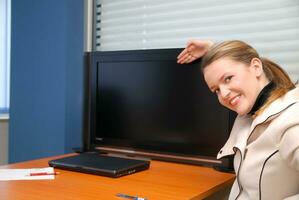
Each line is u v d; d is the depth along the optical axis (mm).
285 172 947
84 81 1727
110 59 1652
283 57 1672
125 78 1625
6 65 2855
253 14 1738
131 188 1127
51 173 1313
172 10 1964
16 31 2342
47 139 2205
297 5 1631
